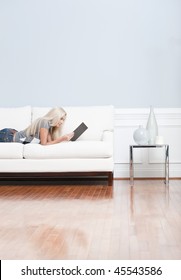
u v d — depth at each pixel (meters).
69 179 5.82
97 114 5.60
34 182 5.49
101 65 5.88
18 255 2.23
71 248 2.34
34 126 5.18
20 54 5.93
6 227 2.88
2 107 5.93
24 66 5.93
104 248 2.33
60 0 5.90
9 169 4.97
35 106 5.93
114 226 2.87
